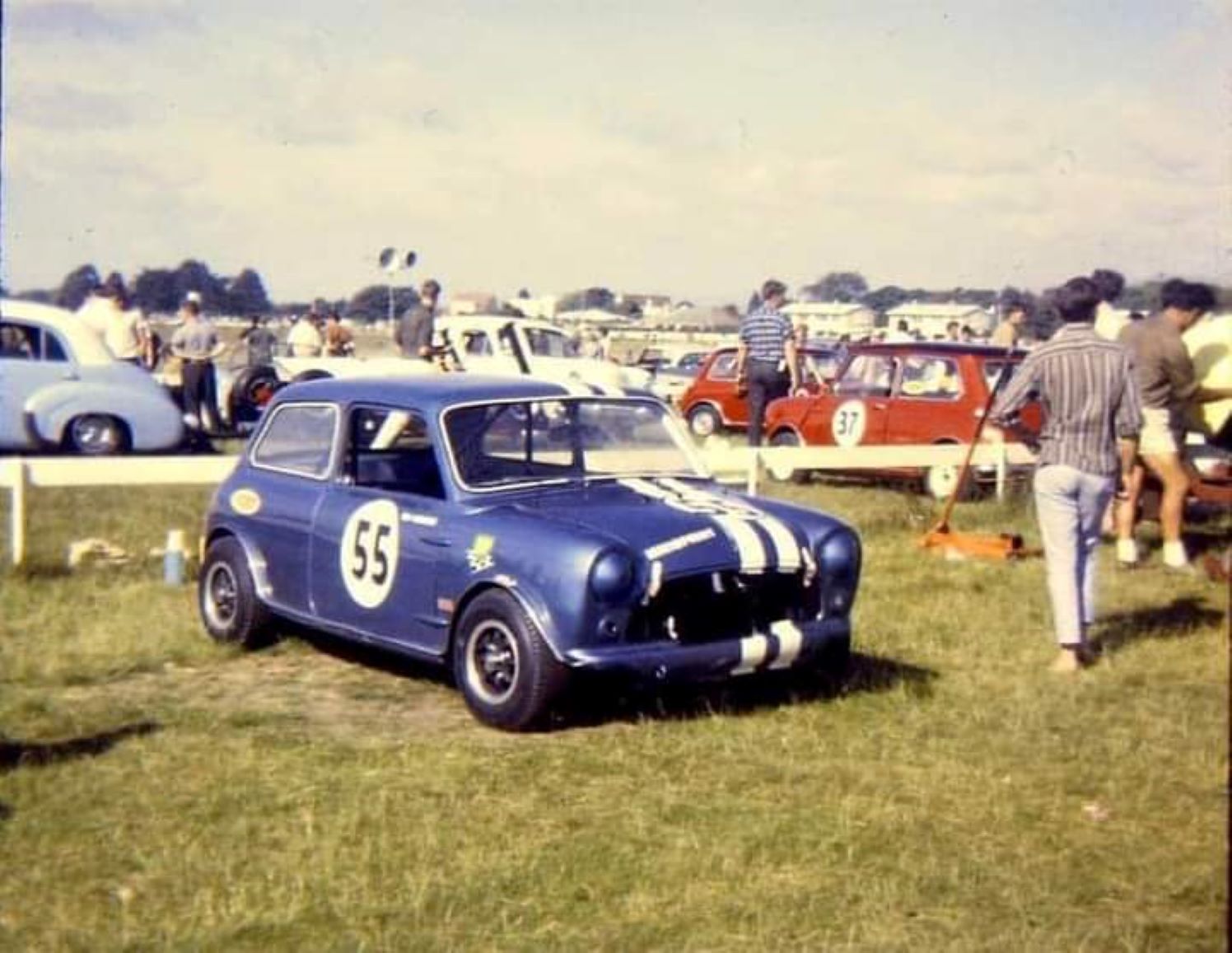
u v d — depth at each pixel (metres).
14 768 6.26
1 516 13.03
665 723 6.92
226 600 8.44
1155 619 9.25
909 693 7.44
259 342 22.41
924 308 22.30
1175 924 4.74
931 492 14.92
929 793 5.98
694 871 5.18
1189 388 10.70
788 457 13.29
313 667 8.05
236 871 5.18
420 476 7.55
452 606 7.06
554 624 6.62
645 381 22.36
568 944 4.60
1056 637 8.58
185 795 5.94
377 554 7.47
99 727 6.84
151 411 17.28
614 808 5.80
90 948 4.57
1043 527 7.98
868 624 8.91
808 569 7.08
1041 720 7.01
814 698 7.39
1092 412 7.82
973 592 10.02
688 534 6.86
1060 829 5.61
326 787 6.02
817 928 4.72
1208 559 10.66
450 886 5.02
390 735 6.79
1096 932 4.67
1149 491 11.77
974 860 5.29
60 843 5.44
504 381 7.94
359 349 24.97
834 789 6.02
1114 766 6.31
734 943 4.62
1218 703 7.33
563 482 7.49
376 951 4.54
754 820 5.65
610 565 6.59
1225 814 5.73
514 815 5.72
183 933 4.66
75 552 10.78
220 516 8.48
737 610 6.91
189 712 7.12
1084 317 7.88
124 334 17.97
